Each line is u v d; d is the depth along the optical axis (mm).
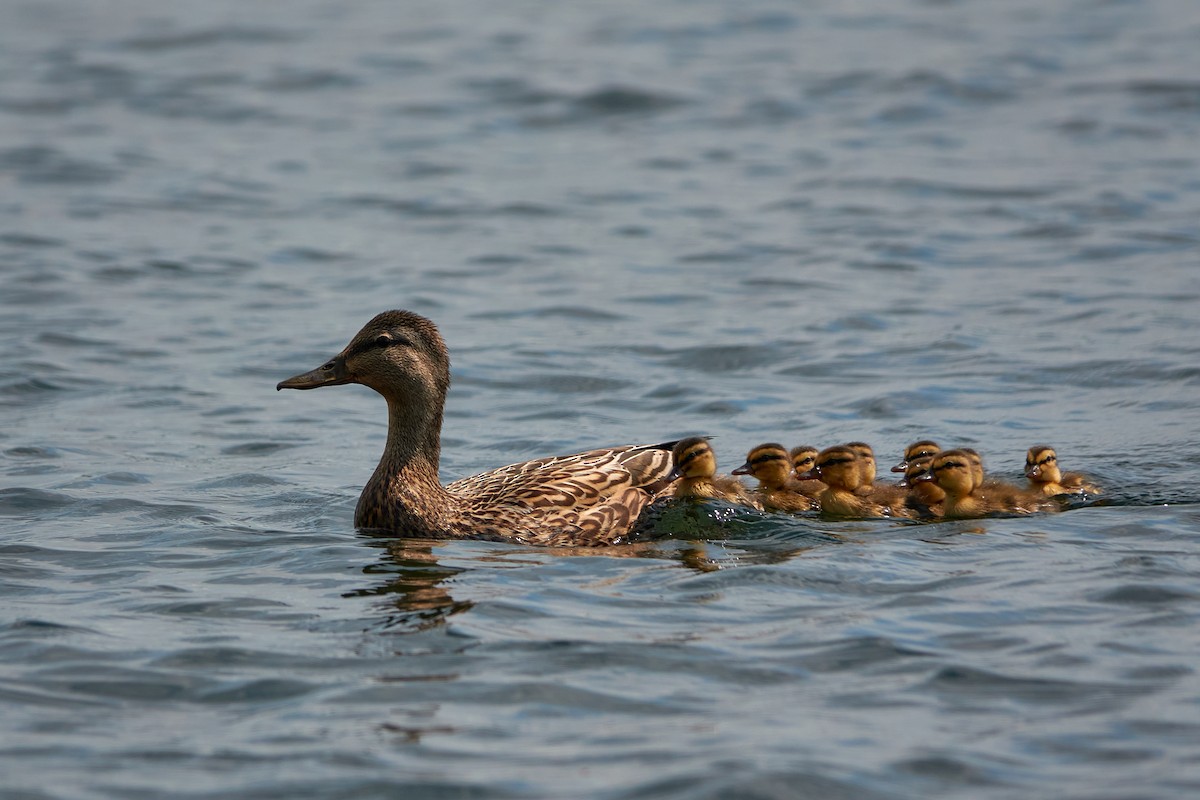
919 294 21594
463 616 10406
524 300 21703
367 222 26141
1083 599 10430
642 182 28500
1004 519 12859
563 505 12844
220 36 41094
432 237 25219
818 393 17484
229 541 12477
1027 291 21516
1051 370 17953
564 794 7754
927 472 13242
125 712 8836
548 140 31766
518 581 11289
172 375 18312
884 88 34812
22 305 21000
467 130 32406
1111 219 25094
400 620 10352
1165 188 26719
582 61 37906
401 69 37469
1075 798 7617
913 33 40719
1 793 7801
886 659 9414
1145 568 11070
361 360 12992
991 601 10438
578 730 8523
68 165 29172
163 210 26547
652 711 8758
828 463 13336
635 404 17297
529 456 15594
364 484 14492
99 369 18438
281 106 34281
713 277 22766
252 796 7801
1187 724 8391
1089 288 21500
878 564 11477
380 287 22344
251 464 15133
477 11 44812
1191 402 16500
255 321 20688
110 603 10789
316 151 30797
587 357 19094
